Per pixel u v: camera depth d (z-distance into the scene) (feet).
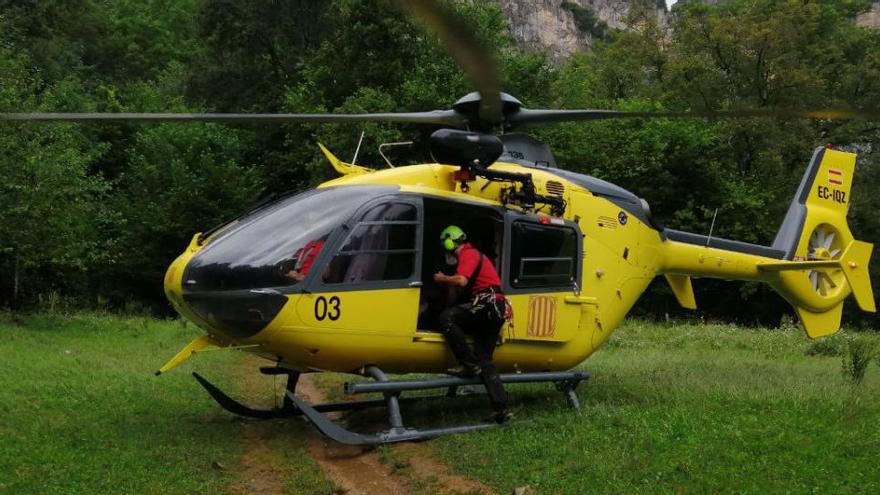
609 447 21.93
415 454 23.13
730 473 19.33
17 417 25.81
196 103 119.03
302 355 24.16
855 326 115.44
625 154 105.81
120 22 144.97
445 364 26.73
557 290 28.94
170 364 24.66
